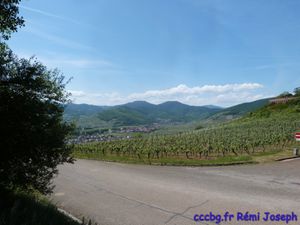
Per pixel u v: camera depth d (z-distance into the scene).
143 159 22.42
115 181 13.73
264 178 13.37
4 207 6.22
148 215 8.64
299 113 59.81
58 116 7.35
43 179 7.45
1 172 6.56
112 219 8.38
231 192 10.96
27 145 6.50
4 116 6.27
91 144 37.47
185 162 18.88
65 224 6.70
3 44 6.68
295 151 20.11
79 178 14.80
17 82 6.61
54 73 7.47
